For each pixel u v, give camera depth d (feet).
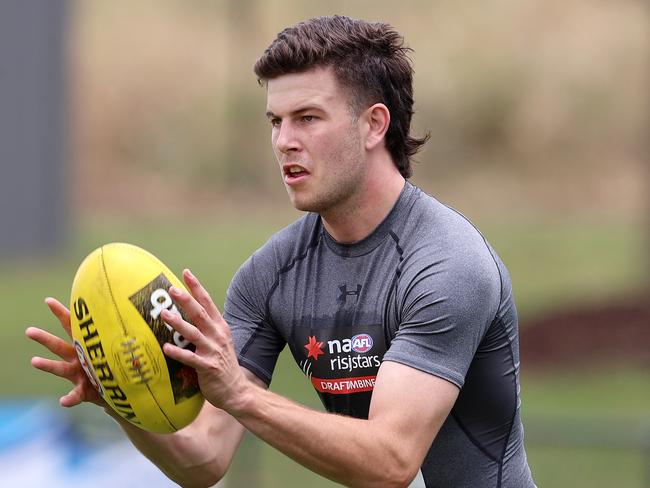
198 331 39.42
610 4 463.01
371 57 44.47
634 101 439.22
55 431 79.36
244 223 338.95
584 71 448.65
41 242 283.59
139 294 41.39
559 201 383.86
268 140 420.77
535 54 456.86
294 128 43.83
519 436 48.03
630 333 162.09
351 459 40.55
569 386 145.69
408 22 469.98
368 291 44.98
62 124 289.12
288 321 47.01
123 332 41.06
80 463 79.36
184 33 484.33
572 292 200.34
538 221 334.03
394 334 44.45
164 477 79.92
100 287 41.50
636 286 186.09
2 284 233.35
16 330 183.42
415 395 41.86
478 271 43.29
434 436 42.70
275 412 40.24
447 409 42.68
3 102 278.26
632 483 94.94
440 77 452.35
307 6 422.41
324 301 45.98
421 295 42.83
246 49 424.05
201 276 228.02
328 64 43.60
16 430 78.38
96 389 43.73
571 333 162.81
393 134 45.65
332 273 46.03
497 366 46.01
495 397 46.24
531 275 233.35
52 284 233.14
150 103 449.89
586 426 88.22
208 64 468.75
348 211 45.01
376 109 44.60
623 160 418.92
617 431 84.69
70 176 297.12
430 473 47.75
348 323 45.29
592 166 418.72
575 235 300.20
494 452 46.98
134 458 79.77
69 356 44.27
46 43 286.87
